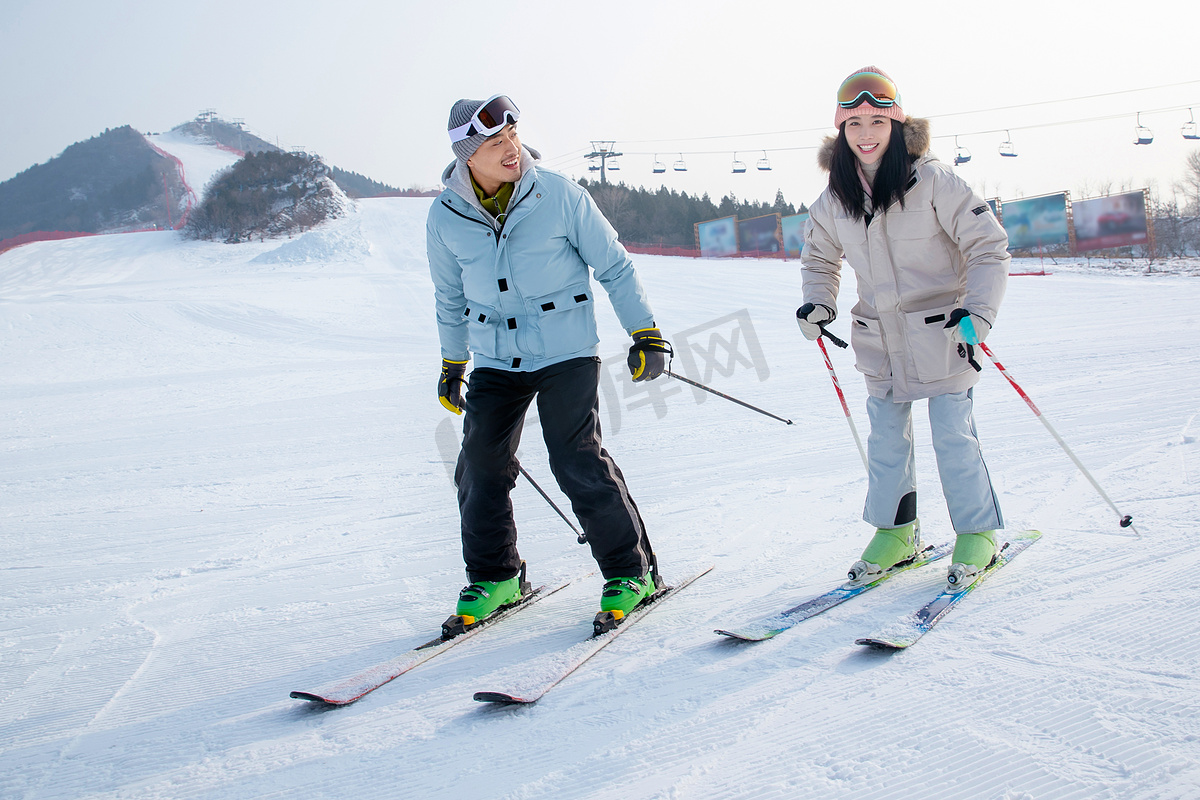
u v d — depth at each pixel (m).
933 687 1.61
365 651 2.13
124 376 11.48
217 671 2.06
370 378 10.23
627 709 1.63
